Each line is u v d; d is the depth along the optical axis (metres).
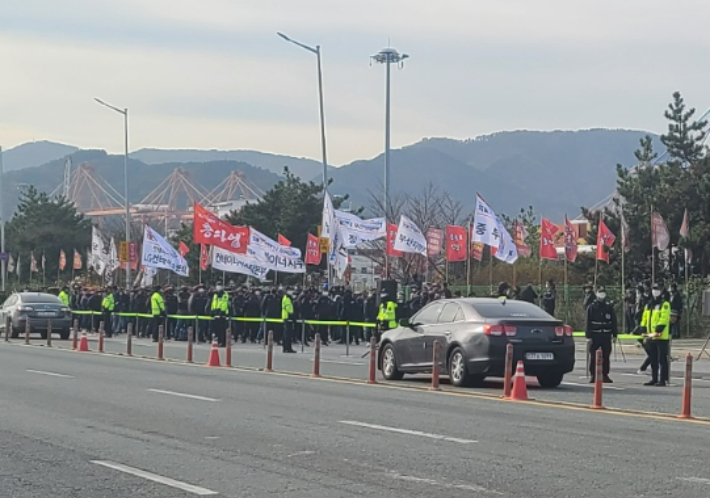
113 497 9.66
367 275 67.56
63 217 91.62
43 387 19.69
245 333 38.19
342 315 36.62
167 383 20.58
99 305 45.09
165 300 40.06
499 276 53.00
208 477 10.55
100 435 13.45
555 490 9.77
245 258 38.69
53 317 38.59
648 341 20.66
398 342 21.52
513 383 19.05
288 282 61.81
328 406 16.55
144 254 41.19
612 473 10.60
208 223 38.22
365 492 9.77
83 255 87.69
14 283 81.94
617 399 17.72
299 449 12.26
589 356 21.34
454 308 20.62
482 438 13.02
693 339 36.25
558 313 39.41
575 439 12.90
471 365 19.55
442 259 62.28
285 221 64.81
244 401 17.31
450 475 10.57
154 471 10.90
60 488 10.07
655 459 11.41
